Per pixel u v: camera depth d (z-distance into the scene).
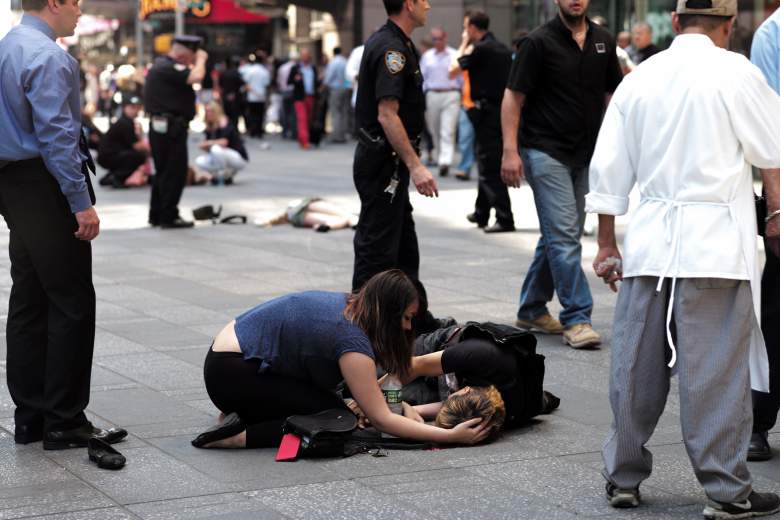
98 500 5.14
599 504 5.10
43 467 5.64
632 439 4.97
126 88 23.70
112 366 7.74
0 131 5.70
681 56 4.94
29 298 5.98
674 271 4.83
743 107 4.84
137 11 47.19
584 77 8.42
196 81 14.98
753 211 4.92
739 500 4.81
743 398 4.82
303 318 5.89
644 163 4.99
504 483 5.39
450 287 10.72
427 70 21.55
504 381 6.17
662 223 4.89
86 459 5.77
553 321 8.86
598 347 8.35
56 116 5.59
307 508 5.03
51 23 5.77
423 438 5.92
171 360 7.92
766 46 5.89
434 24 28.86
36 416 6.05
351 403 6.41
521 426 6.38
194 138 33.84
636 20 22.59
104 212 17.16
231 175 20.91
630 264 4.97
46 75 5.60
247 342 5.94
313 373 5.90
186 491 5.26
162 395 7.01
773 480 5.46
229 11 38.72
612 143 5.11
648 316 4.95
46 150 5.61
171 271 11.80
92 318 6.00
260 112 35.41
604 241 5.22
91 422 6.28
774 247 5.42
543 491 5.27
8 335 6.03
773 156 4.86
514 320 9.23
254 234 14.66
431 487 5.33
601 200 5.12
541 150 8.41
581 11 8.31
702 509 5.04
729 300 4.85
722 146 4.84
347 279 11.29
